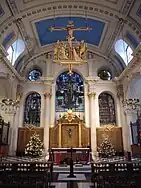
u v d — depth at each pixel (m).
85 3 14.55
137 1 12.58
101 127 18.98
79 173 11.73
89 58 20.86
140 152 15.61
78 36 18.75
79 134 18.27
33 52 20.11
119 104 19.70
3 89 18.03
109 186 6.10
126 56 18.44
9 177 6.66
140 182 5.94
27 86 20.22
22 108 19.61
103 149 16.81
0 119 16.12
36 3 14.20
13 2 13.11
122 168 8.23
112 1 13.81
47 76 20.11
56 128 18.58
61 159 15.96
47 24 16.80
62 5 14.73
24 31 16.56
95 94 19.72
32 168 8.21
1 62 15.12
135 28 14.56
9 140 17.59
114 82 20.27
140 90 18.25
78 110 19.94
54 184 8.66
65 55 13.41
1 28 14.15
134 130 17.69
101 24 16.59
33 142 15.55
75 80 21.00
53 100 19.81
